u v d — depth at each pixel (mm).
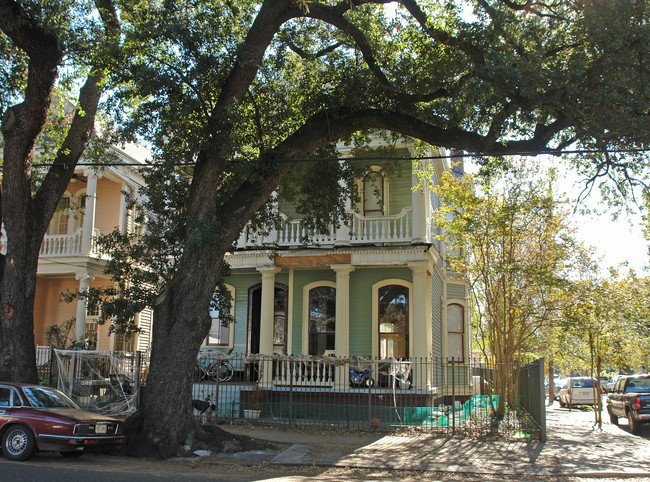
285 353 19031
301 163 15781
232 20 12836
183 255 11695
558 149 12109
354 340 18312
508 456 11555
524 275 16547
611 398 19156
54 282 22953
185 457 10711
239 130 13008
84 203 21812
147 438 10836
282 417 16219
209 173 11500
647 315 18281
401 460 10992
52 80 12633
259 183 12094
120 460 10422
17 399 10320
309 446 12281
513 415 15930
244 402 16453
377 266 17875
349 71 13430
